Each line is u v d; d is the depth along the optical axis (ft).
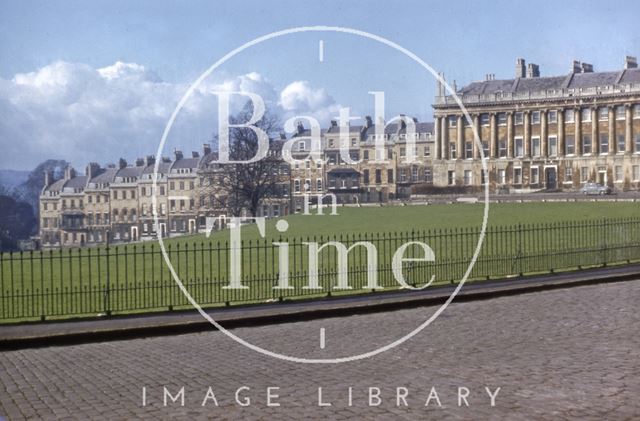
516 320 53.83
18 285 86.22
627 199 233.55
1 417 30.63
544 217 164.66
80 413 30.99
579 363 37.73
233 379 36.99
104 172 366.43
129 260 110.42
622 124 379.55
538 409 29.50
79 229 361.92
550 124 395.75
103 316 59.36
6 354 47.67
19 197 271.49
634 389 32.14
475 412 29.40
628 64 391.04
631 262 93.81
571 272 84.58
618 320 51.52
